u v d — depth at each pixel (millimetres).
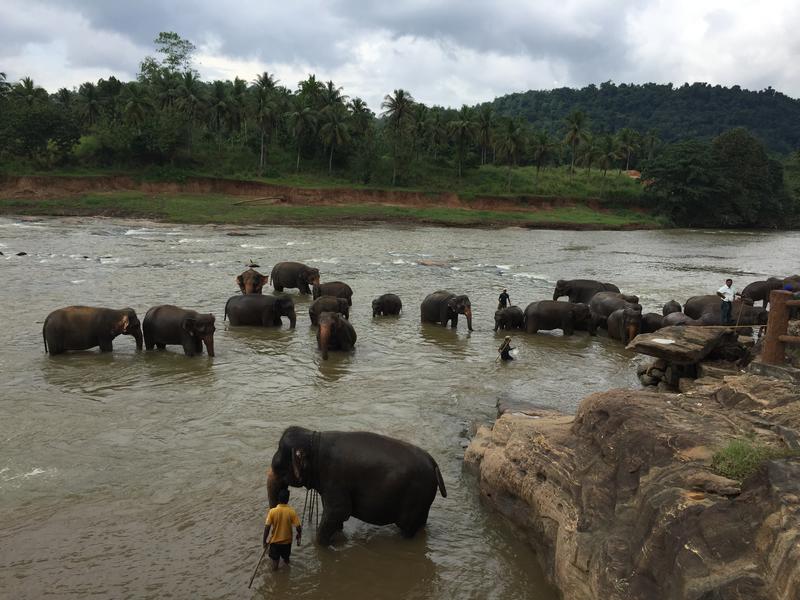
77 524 7629
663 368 13141
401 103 85625
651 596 5281
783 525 4781
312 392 12898
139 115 75375
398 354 16422
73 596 6320
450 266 35188
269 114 79562
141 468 9164
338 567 7039
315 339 17594
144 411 11453
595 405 7859
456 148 94625
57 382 12984
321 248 42062
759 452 5945
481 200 83250
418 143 95875
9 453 9555
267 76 85812
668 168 88125
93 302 21172
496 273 33250
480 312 22859
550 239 58250
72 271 27906
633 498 6336
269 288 27031
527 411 10547
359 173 88500
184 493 8453
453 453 10133
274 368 14570
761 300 25922
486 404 12531
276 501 7090
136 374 13711
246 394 12609
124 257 33469
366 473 7246
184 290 24219
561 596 6457
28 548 7102
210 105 81188
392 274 31344
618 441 6973
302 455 7105
